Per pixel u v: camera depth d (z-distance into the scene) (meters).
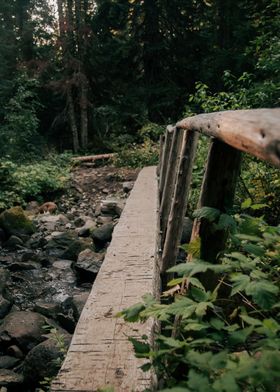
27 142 14.86
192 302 1.10
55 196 10.12
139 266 2.65
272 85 6.10
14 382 2.88
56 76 17.55
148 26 16.22
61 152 17.70
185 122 2.72
